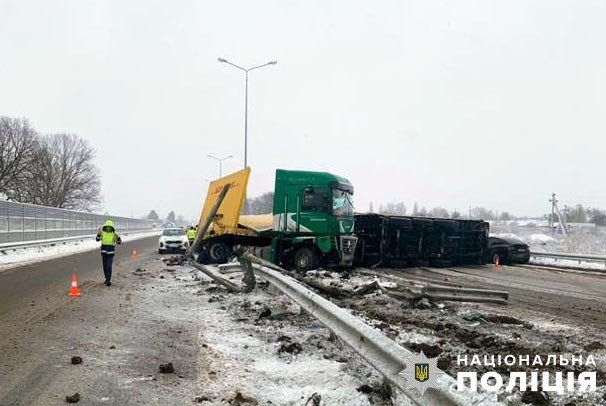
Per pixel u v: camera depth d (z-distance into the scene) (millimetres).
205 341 7984
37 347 7457
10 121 68000
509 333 8773
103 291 13398
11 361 6754
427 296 11359
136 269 20000
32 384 5863
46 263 21969
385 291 12227
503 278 19094
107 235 14773
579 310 11656
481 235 25484
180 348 7547
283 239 18594
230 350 7445
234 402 5383
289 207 18734
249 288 13273
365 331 5805
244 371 6457
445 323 9477
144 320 9562
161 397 5531
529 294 14422
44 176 74250
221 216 21031
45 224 34094
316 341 7820
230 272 15352
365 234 21516
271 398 5543
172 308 10977
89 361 6797
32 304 11195
